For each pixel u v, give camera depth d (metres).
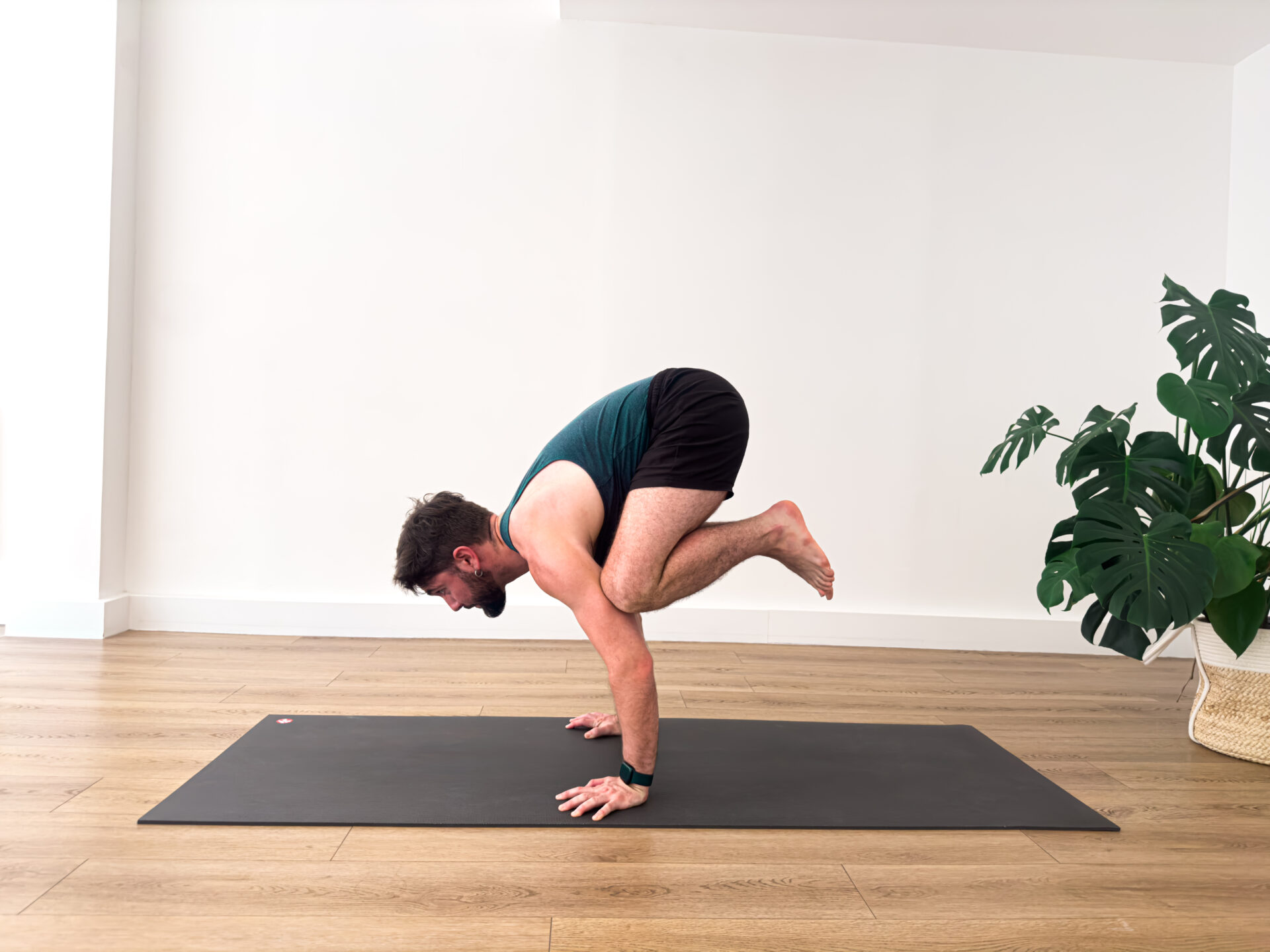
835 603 3.66
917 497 3.68
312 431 3.52
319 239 3.50
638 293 3.60
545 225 3.57
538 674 2.91
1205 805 1.88
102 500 3.31
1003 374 3.70
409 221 3.53
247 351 3.49
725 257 3.62
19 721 2.22
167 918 1.28
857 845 1.62
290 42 3.48
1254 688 2.19
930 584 3.68
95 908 1.30
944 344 3.68
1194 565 1.97
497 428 3.57
